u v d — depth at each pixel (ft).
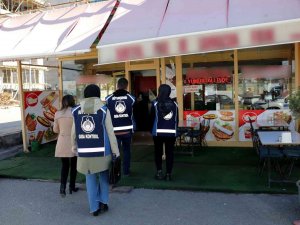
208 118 28.91
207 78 28.76
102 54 21.80
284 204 16.24
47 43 25.40
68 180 21.43
